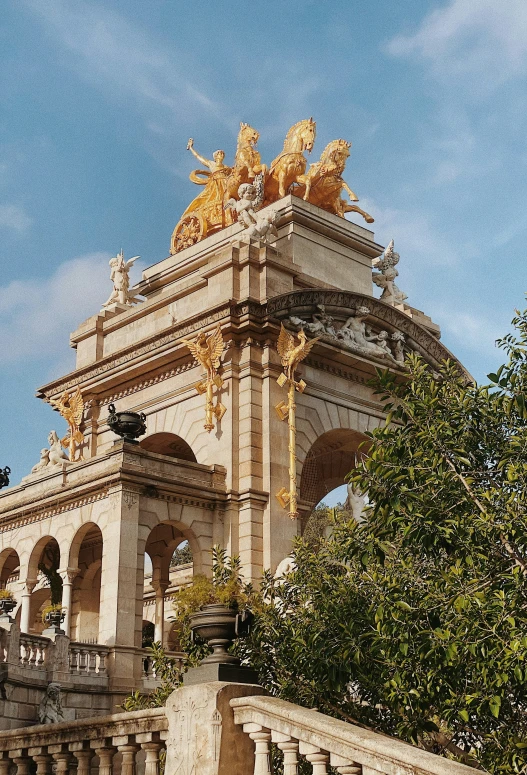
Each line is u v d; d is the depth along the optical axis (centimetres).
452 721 1819
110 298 6016
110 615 3997
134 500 4253
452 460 1828
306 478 5691
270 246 5241
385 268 6231
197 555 4512
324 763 1278
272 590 2428
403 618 1747
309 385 5116
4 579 5500
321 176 6128
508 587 1662
